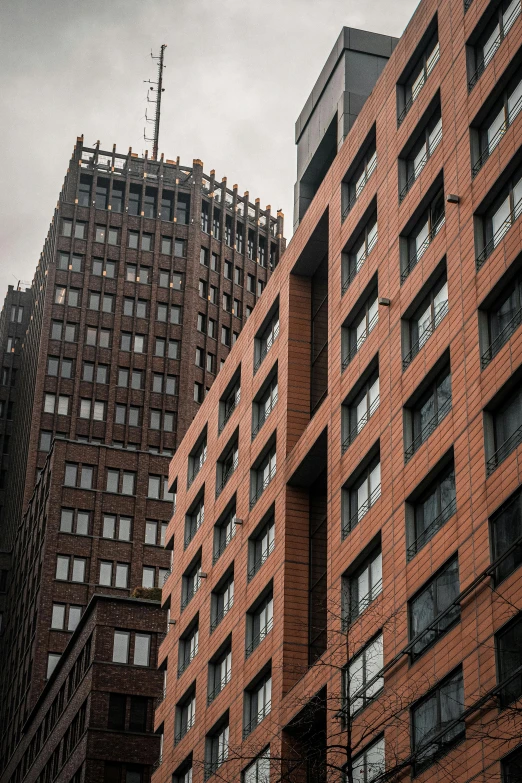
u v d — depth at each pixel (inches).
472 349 1728.6
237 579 2546.8
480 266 1759.4
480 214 1797.5
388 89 2183.8
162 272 5772.6
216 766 2487.7
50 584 4672.7
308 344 2497.5
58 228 5767.7
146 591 4003.4
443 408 1811.0
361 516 2023.9
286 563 2300.7
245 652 2415.1
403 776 1657.2
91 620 3843.5
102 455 4933.6
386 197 2110.0
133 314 5654.5
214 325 5782.5
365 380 2098.9
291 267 2551.7
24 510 5319.9
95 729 3627.0
